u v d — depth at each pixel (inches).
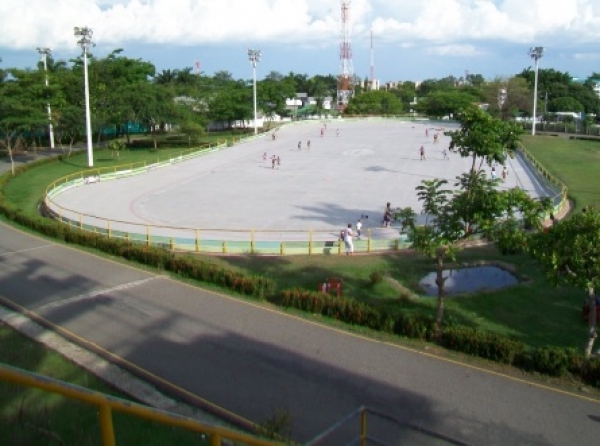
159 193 1803.6
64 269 1003.9
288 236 1263.5
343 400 562.9
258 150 2967.5
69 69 3430.1
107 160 2637.8
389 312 745.0
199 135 3201.3
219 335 719.7
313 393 576.7
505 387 589.6
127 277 956.6
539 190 1850.4
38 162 2402.8
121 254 1079.6
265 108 4498.0
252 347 684.7
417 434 502.3
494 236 679.1
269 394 574.2
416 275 993.5
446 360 651.5
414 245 715.4
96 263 1040.2
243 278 879.7
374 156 2706.7
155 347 682.2
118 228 1350.9
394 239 1172.5
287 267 1032.2
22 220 1346.0
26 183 2007.9
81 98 3122.5
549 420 528.4
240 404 556.1
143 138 3587.6
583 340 717.3
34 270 999.0
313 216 1461.6
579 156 2659.9
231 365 637.9
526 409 546.9
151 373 615.8
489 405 553.6
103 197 1752.0
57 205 1557.6
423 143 3275.1
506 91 4323.3
